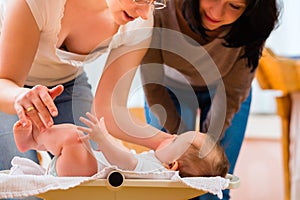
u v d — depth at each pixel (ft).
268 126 15.40
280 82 8.57
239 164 12.92
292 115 8.91
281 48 15.02
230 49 5.90
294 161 8.71
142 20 5.07
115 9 4.75
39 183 4.13
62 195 4.24
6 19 4.83
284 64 8.48
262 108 15.89
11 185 4.10
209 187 4.30
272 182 11.84
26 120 4.34
